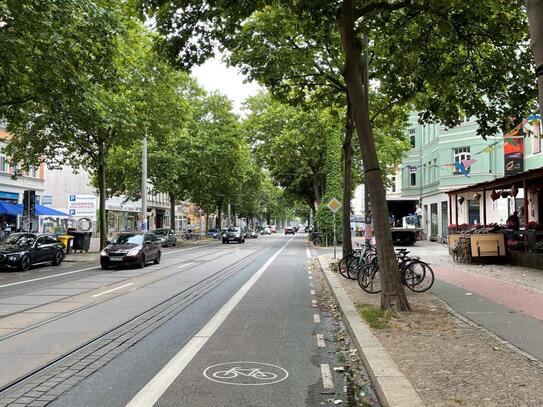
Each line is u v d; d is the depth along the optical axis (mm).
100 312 10578
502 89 14484
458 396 4836
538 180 19234
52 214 39469
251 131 42188
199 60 11930
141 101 27125
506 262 19812
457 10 11852
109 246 21906
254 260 26125
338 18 10367
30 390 5605
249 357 6992
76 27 16031
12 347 7562
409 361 6121
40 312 10609
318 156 42844
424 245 37562
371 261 13273
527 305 10039
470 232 21891
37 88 17047
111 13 17406
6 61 14773
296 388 5676
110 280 16859
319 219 41156
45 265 23609
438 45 13680
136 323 9375
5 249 20734
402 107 17391
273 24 15016
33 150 27516
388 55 14164
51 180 60406
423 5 10891
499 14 12453
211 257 28625
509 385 5141
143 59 26672
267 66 15195
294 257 28406
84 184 61938
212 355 7086
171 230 45062
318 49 15930
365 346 6883
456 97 14758
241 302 11938
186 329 8836
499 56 13906
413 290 12312
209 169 45844
